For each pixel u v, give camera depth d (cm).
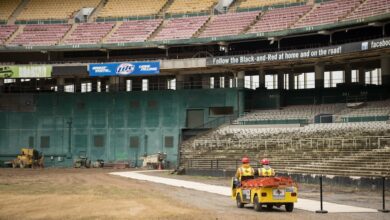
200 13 7381
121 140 7156
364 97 6175
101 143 7219
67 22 7825
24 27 7756
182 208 2430
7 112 7444
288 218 2056
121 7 7881
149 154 7025
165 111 7019
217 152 5738
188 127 6950
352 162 3972
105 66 6912
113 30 7444
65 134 7319
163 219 2036
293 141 5253
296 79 7781
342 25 5806
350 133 4891
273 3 6988
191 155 5938
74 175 5294
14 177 4969
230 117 6719
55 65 7038
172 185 3988
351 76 6956
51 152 7325
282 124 6081
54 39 7431
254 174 2550
